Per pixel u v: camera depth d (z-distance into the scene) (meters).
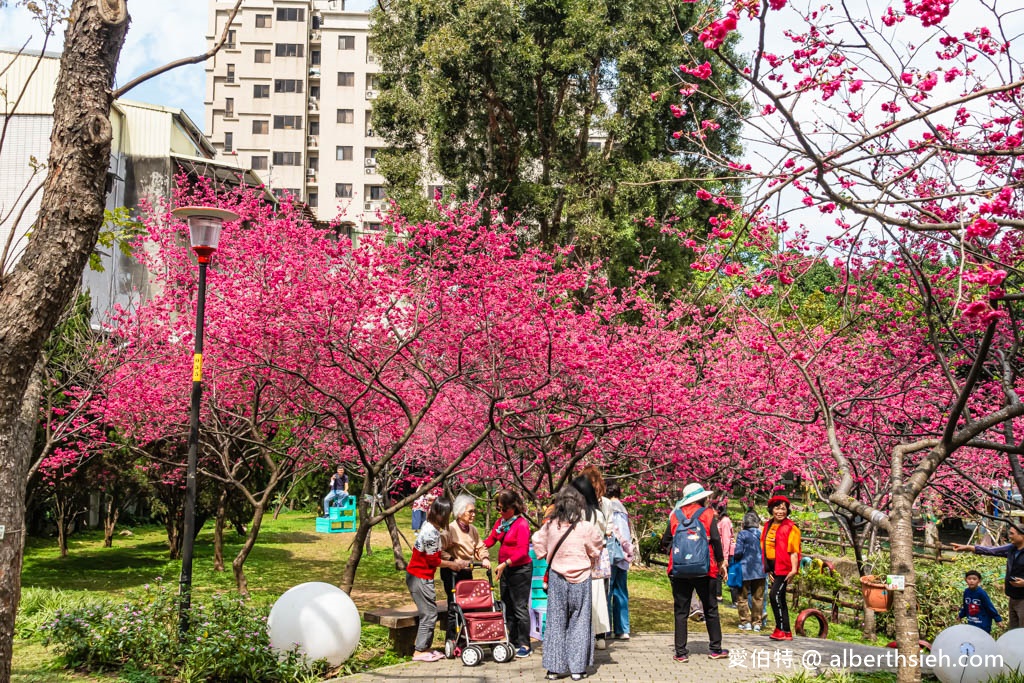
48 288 5.30
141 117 26.58
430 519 8.62
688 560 7.89
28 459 5.57
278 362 11.12
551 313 10.06
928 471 6.34
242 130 53.09
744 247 9.09
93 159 5.43
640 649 8.68
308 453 13.25
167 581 14.95
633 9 20.88
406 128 23.53
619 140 22.05
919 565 13.69
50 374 14.54
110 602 9.32
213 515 18.34
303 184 52.72
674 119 22.59
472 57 20.66
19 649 8.48
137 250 13.37
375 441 13.21
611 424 10.62
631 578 16.62
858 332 12.47
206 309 11.83
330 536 23.89
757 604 10.87
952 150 5.15
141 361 13.39
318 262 10.91
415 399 14.06
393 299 10.89
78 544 21.50
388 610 9.17
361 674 7.64
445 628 8.85
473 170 21.95
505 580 8.66
